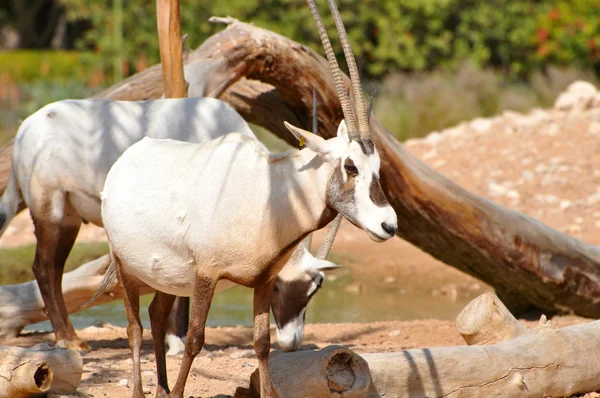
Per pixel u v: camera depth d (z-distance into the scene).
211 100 21.95
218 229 14.09
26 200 22.19
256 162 14.27
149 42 73.06
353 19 70.50
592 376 16.86
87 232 41.06
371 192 13.44
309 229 14.09
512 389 15.80
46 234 21.95
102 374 18.14
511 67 75.19
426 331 24.91
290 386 14.38
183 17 69.69
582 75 64.25
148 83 27.34
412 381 15.09
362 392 14.24
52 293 22.16
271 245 14.09
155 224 14.68
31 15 112.75
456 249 27.56
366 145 13.65
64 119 21.64
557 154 46.84
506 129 52.09
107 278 16.81
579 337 17.00
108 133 21.41
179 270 14.72
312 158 14.02
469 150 49.06
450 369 15.38
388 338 24.00
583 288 27.92
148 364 19.42
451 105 58.19
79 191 21.62
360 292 33.97
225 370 18.72
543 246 27.31
